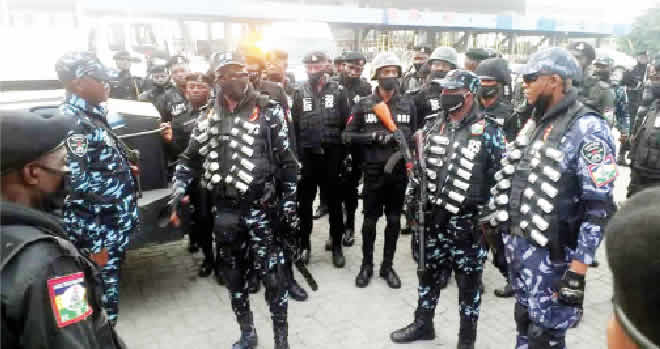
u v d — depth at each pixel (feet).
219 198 9.66
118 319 11.82
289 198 10.09
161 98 15.78
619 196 22.03
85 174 8.64
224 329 11.46
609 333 2.19
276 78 14.90
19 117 4.03
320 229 18.29
